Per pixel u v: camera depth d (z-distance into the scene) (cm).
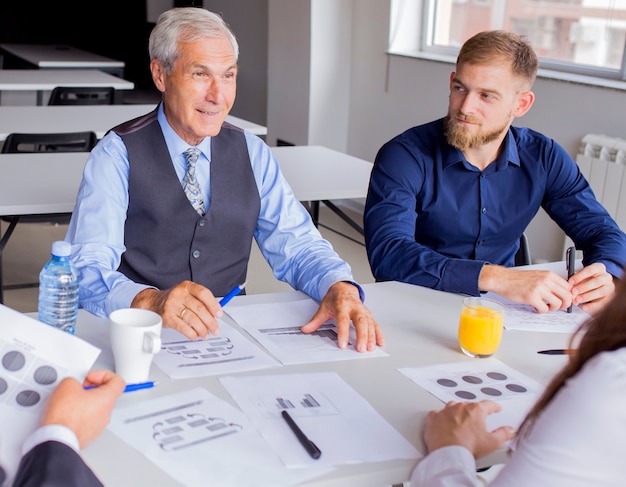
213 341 149
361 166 329
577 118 372
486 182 213
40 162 302
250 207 195
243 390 130
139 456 110
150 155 186
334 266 181
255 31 660
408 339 157
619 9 369
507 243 222
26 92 538
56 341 115
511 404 132
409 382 138
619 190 344
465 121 200
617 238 208
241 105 697
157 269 190
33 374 113
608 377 87
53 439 98
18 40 822
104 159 182
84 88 475
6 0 808
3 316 116
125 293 155
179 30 176
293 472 108
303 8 512
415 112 476
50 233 448
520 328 166
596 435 85
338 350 150
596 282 179
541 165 217
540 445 89
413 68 472
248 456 111
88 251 172
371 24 503
